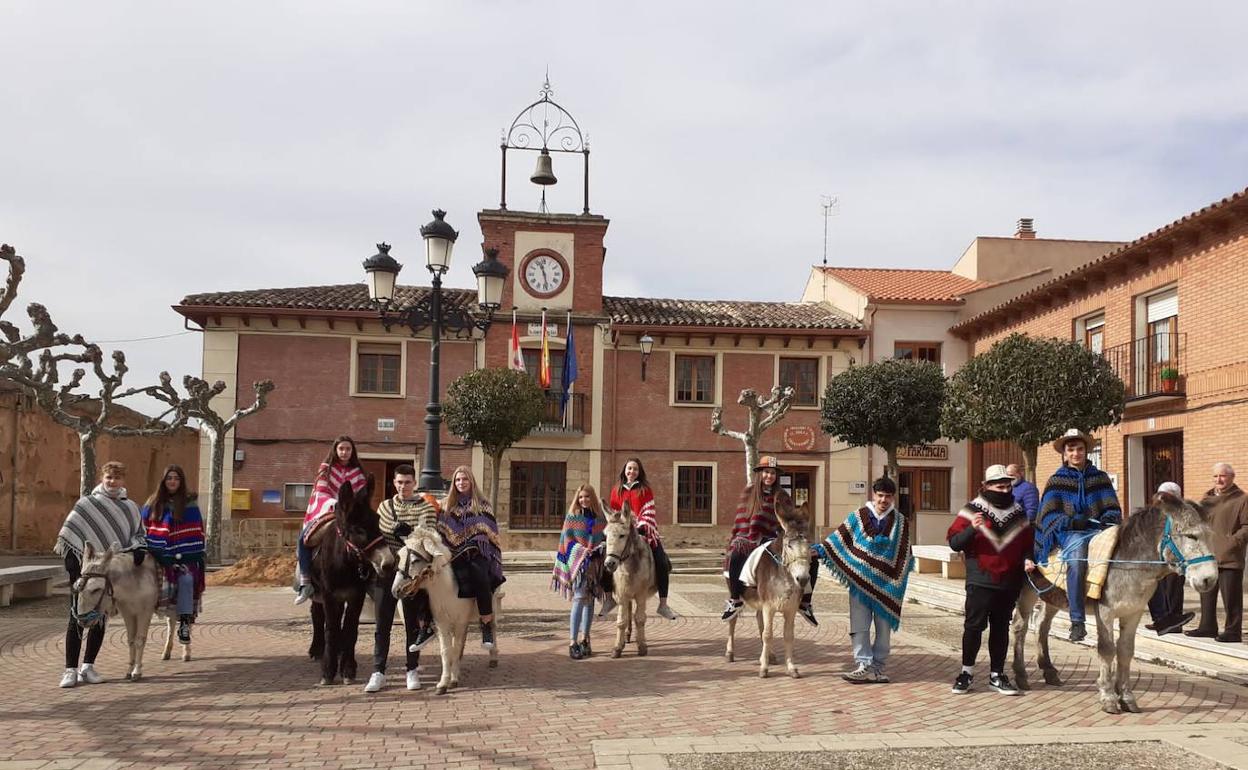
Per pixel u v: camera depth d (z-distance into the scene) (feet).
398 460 82.43
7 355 48.67
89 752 19.13
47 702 23.73
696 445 85.15
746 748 19.35
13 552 78.74
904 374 69.67
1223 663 28.99
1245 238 52.54
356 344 82.64
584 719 22.13
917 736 20.36
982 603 24.94
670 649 32.71
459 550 25.94
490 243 85.66
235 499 79.66
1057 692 25.50
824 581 58.80
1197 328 56.65
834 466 85.51
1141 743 19.97
